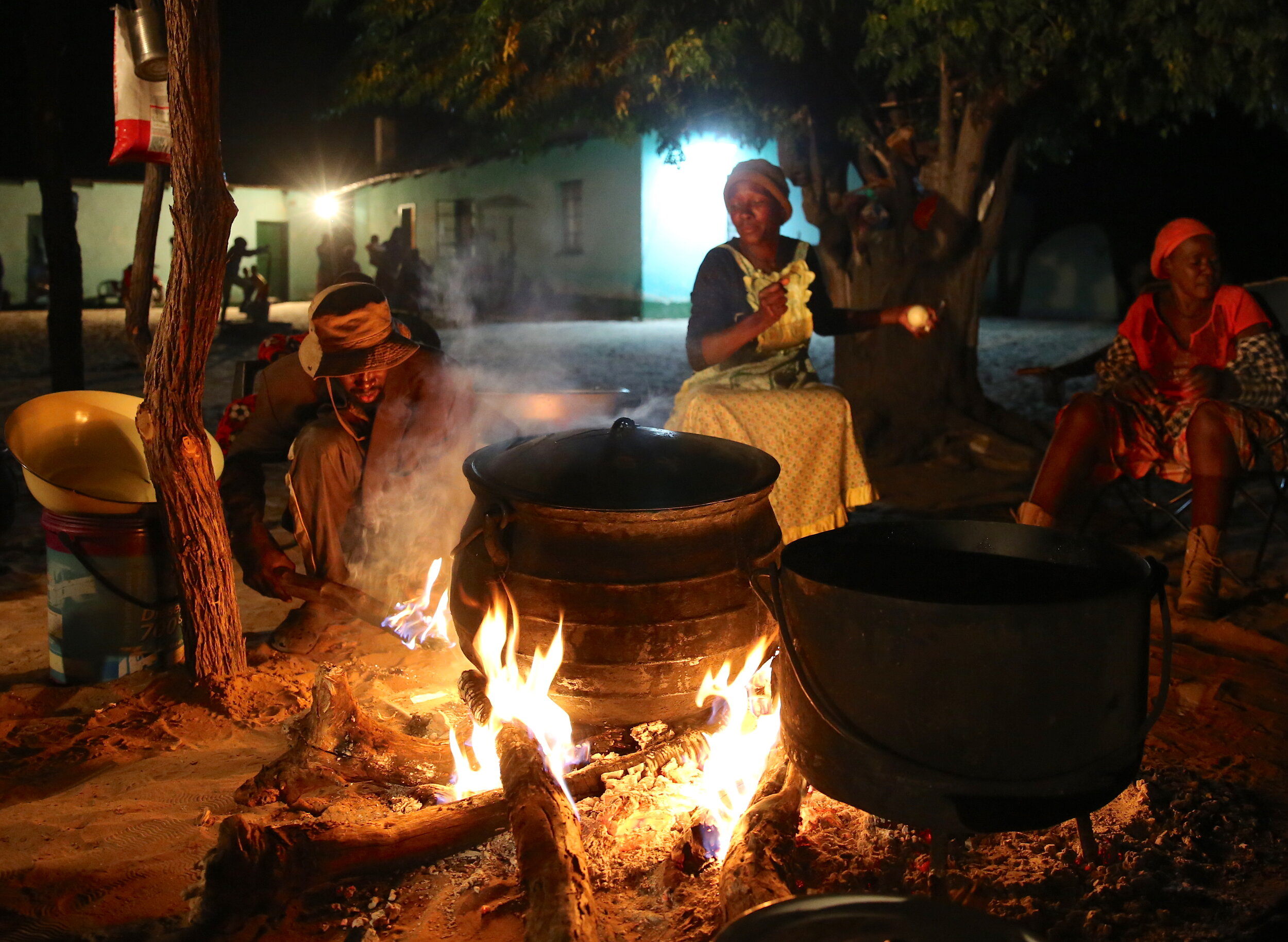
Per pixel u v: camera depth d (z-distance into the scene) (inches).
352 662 151.3
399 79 347.6
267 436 158.1
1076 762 88.0
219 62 122.7
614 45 301.4
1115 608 86.9
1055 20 251.1
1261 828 105.5
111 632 144.8
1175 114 310.5
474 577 110.9
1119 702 89.3
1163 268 183.6
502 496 107.4
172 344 130.9
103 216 1117.7
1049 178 878.4
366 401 151.1
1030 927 78.4
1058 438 181.5
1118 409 181.8
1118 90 273.9
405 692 141.7
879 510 248.4
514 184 975.6
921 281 313.4
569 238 936.9
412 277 892.0
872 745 89.0
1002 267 918.4
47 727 132.2
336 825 98.6
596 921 86.6
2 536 184.7
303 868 95.1
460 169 1031.6
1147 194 823.7
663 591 105.8
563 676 107.7
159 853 102.0
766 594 99.7
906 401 316.8
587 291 917.2
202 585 139.6
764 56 297.7
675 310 896.3
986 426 313.4
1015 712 85.8
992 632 84.7
